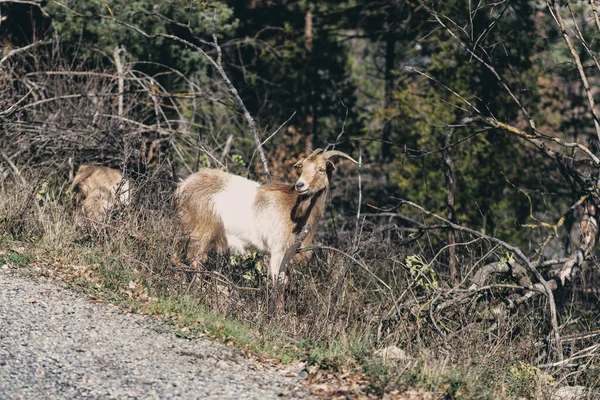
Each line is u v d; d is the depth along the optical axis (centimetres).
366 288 2352
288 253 2116
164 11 3959
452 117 5066
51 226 2345
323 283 2284
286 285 2214
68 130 2952
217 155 3170
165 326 1836
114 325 1795
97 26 3853
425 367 1698
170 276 2125
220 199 2219
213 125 4281
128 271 2122
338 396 1549
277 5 5794
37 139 2958
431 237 4050
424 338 2119
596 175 2750
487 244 2733
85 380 1497
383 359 1764
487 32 2753
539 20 5097
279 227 2177
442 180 5022
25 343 1638
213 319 1927
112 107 3225
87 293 1973
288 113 5591
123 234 2297
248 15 5653
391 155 5656
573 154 2841
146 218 2420
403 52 6372
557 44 4431
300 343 1875
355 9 5959
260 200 2202
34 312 1808
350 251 2389
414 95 5344
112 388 1474
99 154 2988
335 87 5984
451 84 5122
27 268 2089
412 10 5681
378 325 2097
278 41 5744
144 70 4116
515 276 2378
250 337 1848
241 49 5600
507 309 2341
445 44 5250
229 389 1529
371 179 5391
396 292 2384
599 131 2609
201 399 1466
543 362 2264
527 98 5238
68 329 1739
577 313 2748
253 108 5512
